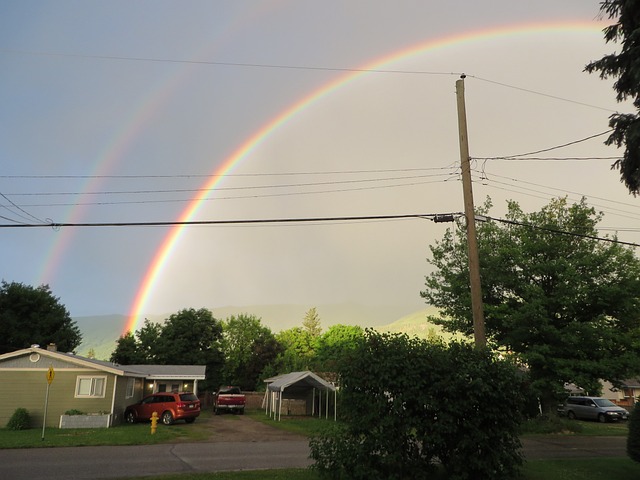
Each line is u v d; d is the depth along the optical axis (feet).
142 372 119.03
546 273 84.74
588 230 85.51
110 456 52.54
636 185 36.88
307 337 257.96
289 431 86.33
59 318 153.99
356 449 29.50
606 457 55.57
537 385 82.17
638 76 33.58
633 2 33.58
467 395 29.58
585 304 84.38
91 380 91.97
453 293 91.97
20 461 48.62
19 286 150.41
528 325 82.33
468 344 32.89
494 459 29.50
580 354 81.61
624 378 83.20
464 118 51.19
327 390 116.98
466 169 49.29
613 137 36.81
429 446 30.04
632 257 82.89
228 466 46.09
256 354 206.28
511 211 90.58
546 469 43.60
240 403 131.75
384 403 29.19
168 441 68.23
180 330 169.58
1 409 86.69
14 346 146.00
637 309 82.64
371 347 31.09
